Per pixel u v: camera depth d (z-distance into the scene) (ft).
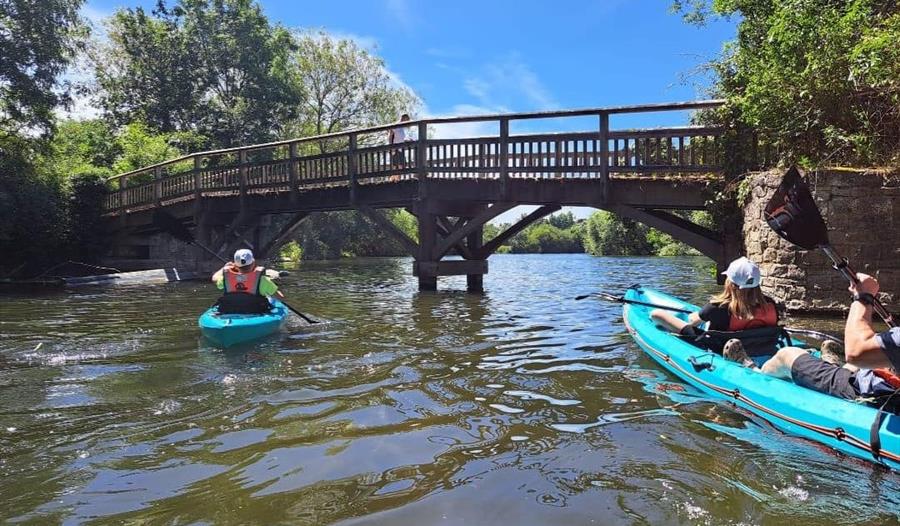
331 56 110.11
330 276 64.03
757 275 15.17
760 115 25.82
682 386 15.67
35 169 63.10
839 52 23.95
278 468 10.53
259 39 102.73
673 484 9.78
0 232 57.26
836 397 11.53
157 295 41.60
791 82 25.17
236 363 18.84
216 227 60.85
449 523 8.54
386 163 41.32
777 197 15.25
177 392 15.55
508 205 35.86
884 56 22.22
